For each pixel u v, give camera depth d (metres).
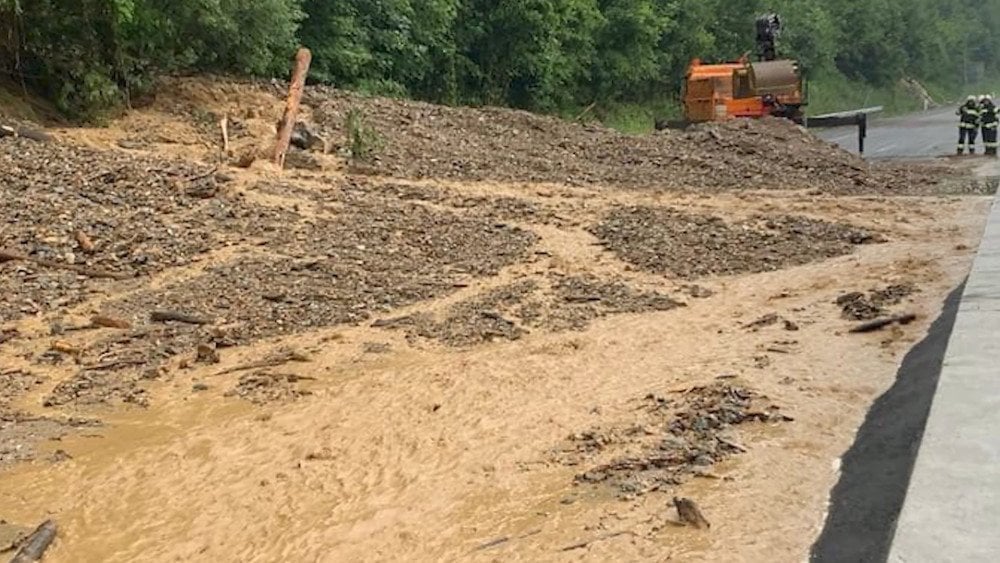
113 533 5.24
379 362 8.09
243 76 19.09
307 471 5.90
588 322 9.10
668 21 42.28
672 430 6.01
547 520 4.94
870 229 13.45
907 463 4.68
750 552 4.34
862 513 4.41
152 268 10.42
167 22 16.81
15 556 4.97
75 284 9.88
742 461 5.43
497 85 32.12
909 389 5.94
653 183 17.09
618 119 38.84
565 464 5.68
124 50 16.38
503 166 17.05
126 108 16.23
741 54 49.50
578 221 13.52
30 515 5.48
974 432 3.72
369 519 5.17
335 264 10.85
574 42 35.91
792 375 6.96
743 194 16.44
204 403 7.26
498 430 6.34
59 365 8.12
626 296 10.02
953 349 4.75
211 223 11.83
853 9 67.81
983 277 6.19
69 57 15.70
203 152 15.17
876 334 7.90
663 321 9.02
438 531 4.95
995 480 3.33
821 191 17.20
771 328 8.43
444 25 27.33
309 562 4.75
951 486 3.32
